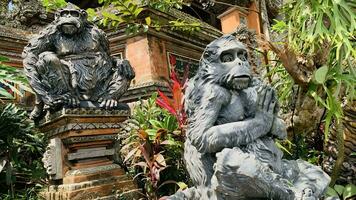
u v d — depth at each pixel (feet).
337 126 8.13
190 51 16.78
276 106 6.05
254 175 5.02
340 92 8.46
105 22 10.44
